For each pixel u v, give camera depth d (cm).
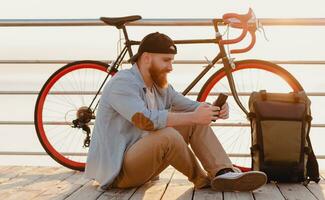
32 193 290
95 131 286
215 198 270
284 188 295
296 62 373
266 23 356
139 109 259
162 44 265
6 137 658
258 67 353
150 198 272
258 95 308
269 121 302
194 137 276
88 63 367
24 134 653
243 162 375
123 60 352
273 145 300
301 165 300
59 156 371
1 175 341
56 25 367
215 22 344
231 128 375
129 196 275
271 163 300
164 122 259
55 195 283
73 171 359
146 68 270
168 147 264
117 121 276
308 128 306
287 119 301
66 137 374
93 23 365
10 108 573
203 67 351
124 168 274
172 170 346
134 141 275
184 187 296
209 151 274
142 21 354
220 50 343
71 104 372
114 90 266
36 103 375
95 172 286
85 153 369
